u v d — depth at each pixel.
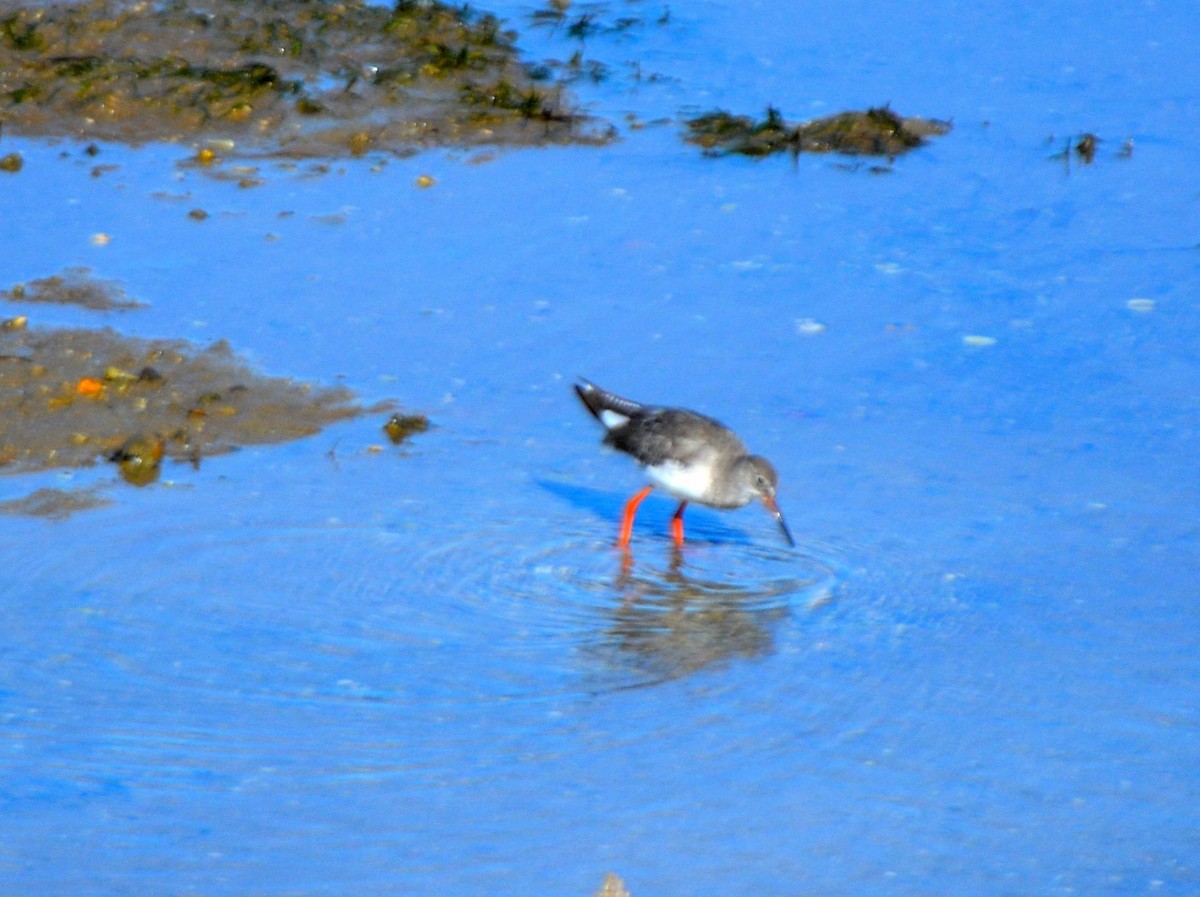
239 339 17.52
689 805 10.76
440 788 10.84
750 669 12.54
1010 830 10.57
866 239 20.75
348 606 13.19
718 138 23.52
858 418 16.58
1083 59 27.14
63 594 13.05
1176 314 18.73
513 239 20.31
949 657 12.70
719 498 14.46
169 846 10.10
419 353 17.58
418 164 22.27
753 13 29.00
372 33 25.55
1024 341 18.19
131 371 16.56
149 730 11.37
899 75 26.34
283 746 11.24
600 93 25.08
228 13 25.39
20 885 9.66
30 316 17.59
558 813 10.61
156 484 14.86
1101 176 22.70
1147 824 10.66
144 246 19.50
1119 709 11.99
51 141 22.09
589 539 14.62
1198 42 27.91
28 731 11.25
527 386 17.09
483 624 13.09
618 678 12.36
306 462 15.42
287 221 20.39
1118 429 16.33
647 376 17.30
